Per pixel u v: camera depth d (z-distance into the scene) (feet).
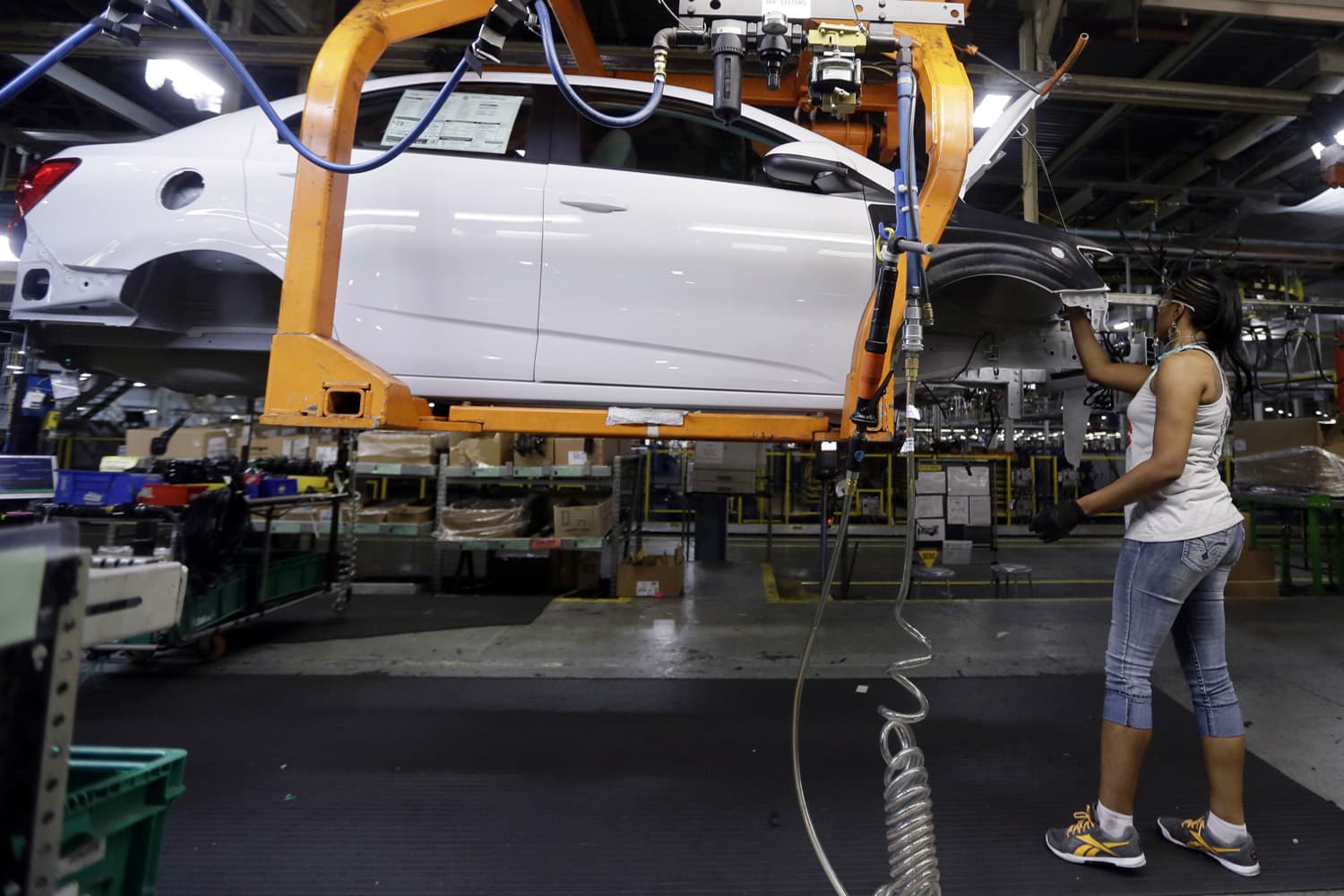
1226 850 4.89
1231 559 4.81
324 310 5.41
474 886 4.65
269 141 6.71
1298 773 6.40
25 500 7.16
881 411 6.00
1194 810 5.75
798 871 4.85
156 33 15.42
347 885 4.65
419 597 14.32
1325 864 4.99
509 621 12.10
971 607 13.48
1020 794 5.98
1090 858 4.89
